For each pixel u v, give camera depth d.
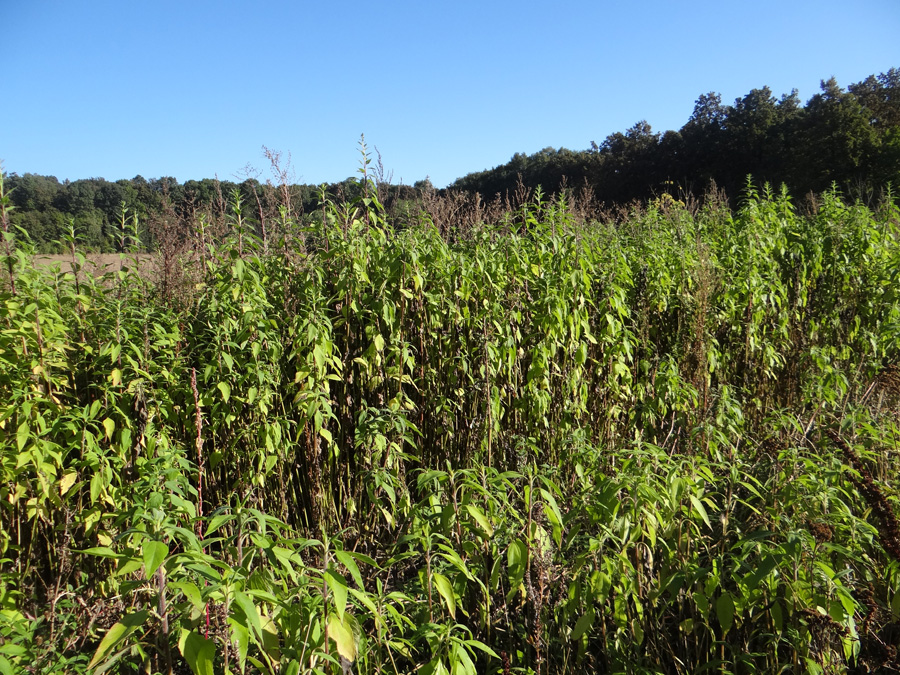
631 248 6.36
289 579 2.05
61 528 3.04
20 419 2.95
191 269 4.70
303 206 5.21
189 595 1.51
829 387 4.50
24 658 2.31
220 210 5.62
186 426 3.73
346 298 4.25
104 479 3.04
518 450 3.45
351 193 4.65
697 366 4.56
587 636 2.70
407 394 4.50
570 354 4.68
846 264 6.32
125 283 4.11
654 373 4.74
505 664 2.32
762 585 2.36
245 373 3.88
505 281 4.72
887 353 5.45
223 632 1.91
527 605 2.67
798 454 3.20
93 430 3.55
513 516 2.71
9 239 3.60
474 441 4.34
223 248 4.41
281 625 1.77
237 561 1.89
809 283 6.36
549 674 2.60
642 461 2.66
